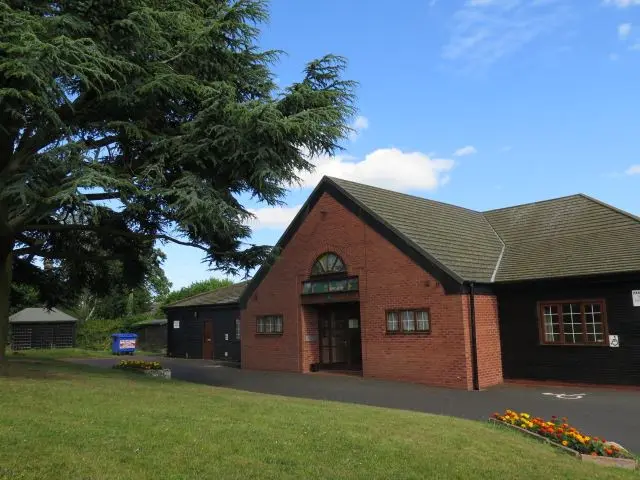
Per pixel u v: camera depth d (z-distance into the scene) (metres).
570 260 17.38
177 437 7.15
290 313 21.61
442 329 16.83
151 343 39.91
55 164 11.16
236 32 13.74
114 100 12.91
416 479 6.36
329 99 13.30
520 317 17.39
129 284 19.20
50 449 6.24
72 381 12.16
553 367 16.62
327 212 20.64
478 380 16.23
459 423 9.73
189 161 13.20
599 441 8.67
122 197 12.37
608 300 15.78
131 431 7.30
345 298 19.70
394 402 13.89
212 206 12.16
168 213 13.53
